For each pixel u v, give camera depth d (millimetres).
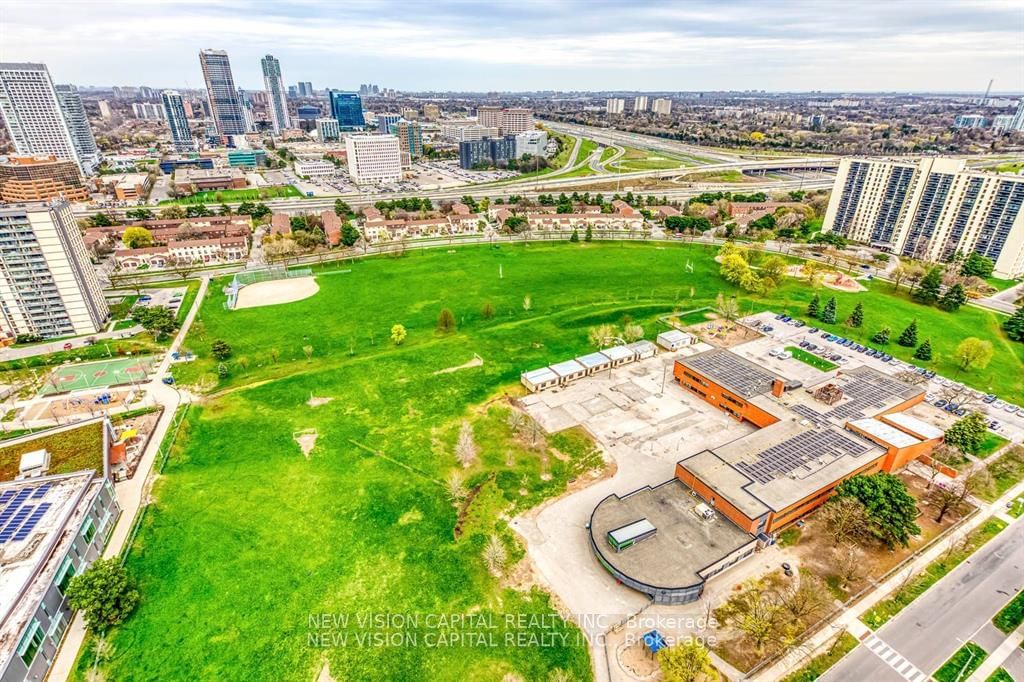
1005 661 69750
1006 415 121625
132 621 75000
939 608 76812
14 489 88625
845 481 91688
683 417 122125
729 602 78125
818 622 74750
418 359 145375
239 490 99312
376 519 92688
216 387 132750
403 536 89188
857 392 122625
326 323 167875
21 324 154875
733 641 72500
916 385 128375
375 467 105312
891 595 78812
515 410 123312
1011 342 158125
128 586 77250
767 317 173750
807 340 157875
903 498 86125
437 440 113250
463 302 182875
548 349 151125
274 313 175250
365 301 184750
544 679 67812
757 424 116625
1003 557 85250
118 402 127062
